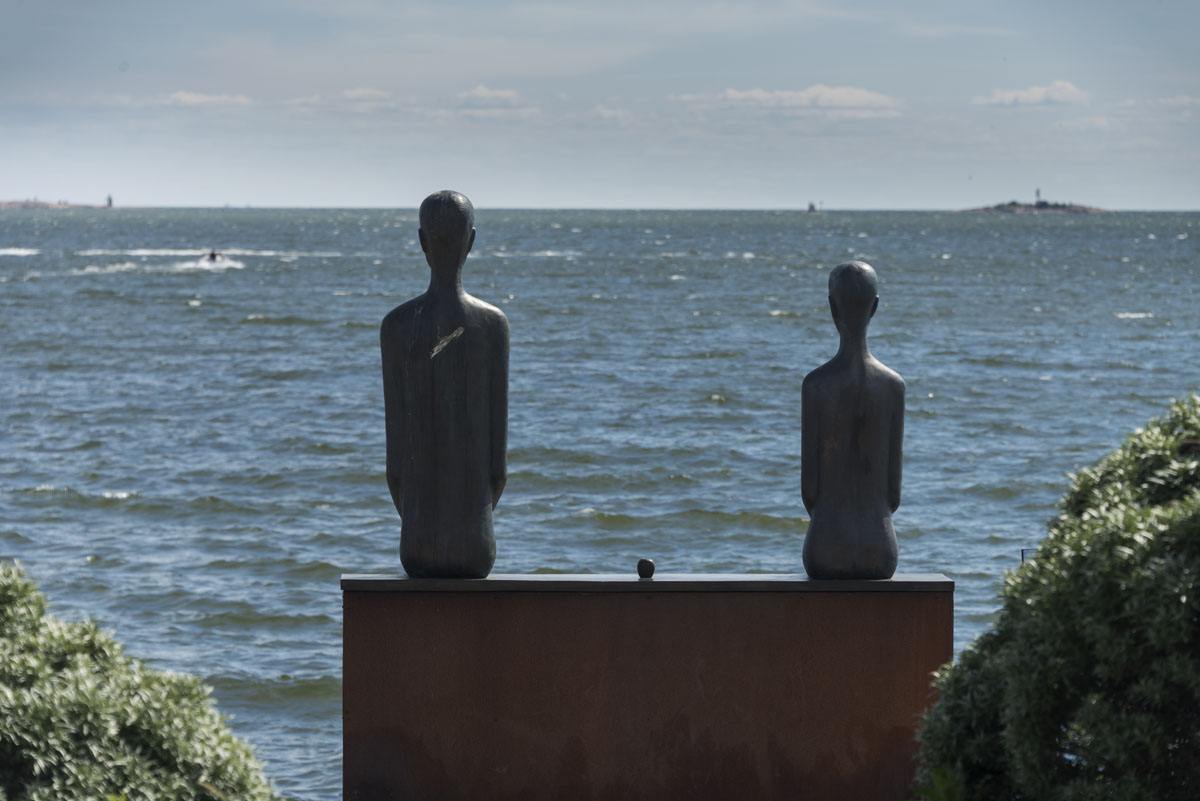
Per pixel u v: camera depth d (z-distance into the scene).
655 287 94.75
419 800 6.66
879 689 6.74
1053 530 5.77
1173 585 4.92
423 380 6.57
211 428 36.72
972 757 5.67
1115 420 38.34
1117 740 5.03
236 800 5.63
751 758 6.74
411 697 6.64
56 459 32.19
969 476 29.98
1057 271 113.94
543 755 6.69
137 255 139.25
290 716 16.09
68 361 51.69
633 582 6.67
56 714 5.37
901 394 6.79
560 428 36.56
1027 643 5.30
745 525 26.00
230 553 23.66
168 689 5.82
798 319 69.94
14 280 97.50
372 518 26.58
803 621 6.73
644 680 6.70
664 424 37.44
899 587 6.71
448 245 6.55
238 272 110.25
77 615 19.94
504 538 25.00
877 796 6.75
